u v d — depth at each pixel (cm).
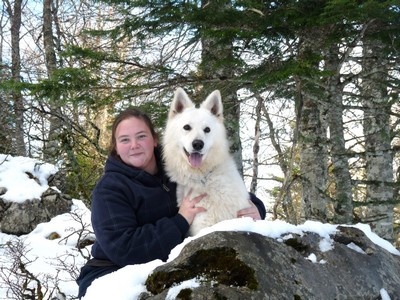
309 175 781
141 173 307
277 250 227
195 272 215
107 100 650
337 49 666
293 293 212
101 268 291
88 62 664
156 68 655
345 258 249
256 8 562
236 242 220
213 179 332
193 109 383
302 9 574
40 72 1177
